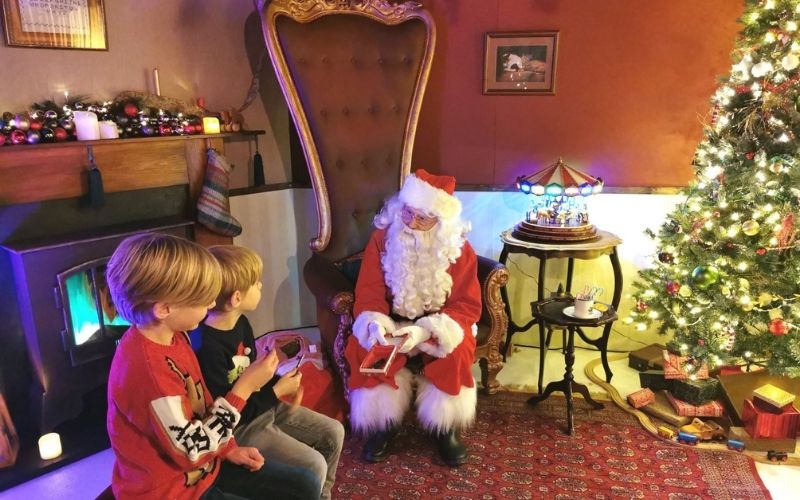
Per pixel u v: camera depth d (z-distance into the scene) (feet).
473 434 7.86
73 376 7.50
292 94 8.84
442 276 7.48
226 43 9.63
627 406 8.43
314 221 10.99
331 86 9.00
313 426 5.72
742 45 7.77
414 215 7.42
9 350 7.37
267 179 10.61
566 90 9.61
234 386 4.74
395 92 9.25
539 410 8.42
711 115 8.65
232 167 10.02
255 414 5.23
